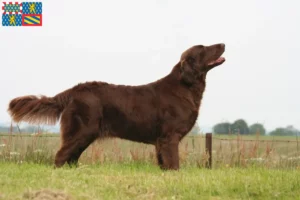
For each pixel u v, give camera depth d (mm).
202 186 6965
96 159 10531
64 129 8656
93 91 8797
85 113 8617
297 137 11430
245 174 8172
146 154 10883
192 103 9055
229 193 6809
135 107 8844
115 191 6473
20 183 6441
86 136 8609
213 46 9234
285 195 6727
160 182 7094
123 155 10977
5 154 10148
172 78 9156
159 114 8891
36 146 10445
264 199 6574
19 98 8883
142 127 8891
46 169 7863
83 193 6020
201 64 9109
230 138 11328
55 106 8805
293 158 10984
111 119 8820
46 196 5605
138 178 7410
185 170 9008
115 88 8938
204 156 10695
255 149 11039
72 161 8734
